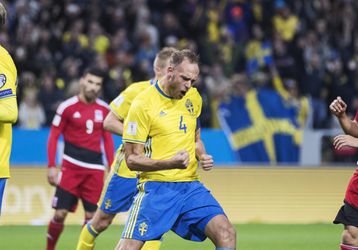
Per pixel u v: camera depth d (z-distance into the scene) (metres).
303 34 48.12
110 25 44.34
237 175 34.88
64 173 23.52
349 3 50.91
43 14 42.94
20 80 39.12
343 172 36.09
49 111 37.72
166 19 45.19
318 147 38.72
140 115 14.89
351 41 49.25
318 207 35.59
